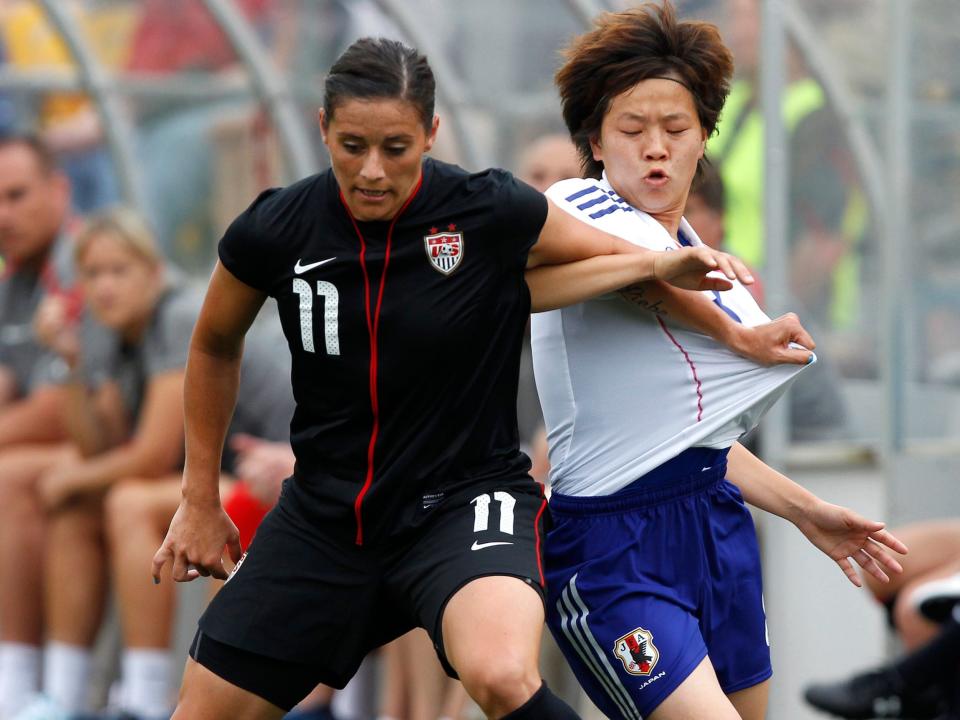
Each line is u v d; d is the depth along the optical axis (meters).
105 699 22.69
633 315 12.21
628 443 12.24
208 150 24.66
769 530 20.06
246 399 20.00
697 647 11.93
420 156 11.26
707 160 13.08
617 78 12.14
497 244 11.66
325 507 11.99
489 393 11.93
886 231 21.11
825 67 21.14
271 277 11.91
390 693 20.31
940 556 19.92
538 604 11.46
